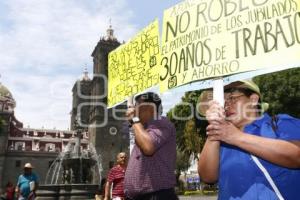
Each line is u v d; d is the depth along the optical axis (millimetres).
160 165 4172
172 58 4105
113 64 5262
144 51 4668
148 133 3988
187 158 55531
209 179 3160
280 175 2727
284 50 3238
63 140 94375
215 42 3658
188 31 3941
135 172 4234
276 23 3338
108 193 8148
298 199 2688
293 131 2727
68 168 25297
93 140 81938
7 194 19188
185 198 32375
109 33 89000
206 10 3812
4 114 86875
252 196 2764
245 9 3539
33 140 92688
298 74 28484
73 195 21656
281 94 28406
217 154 3109
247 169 2842
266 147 2615
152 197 4129
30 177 11312
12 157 85625
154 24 4547
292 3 3285
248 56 3408
